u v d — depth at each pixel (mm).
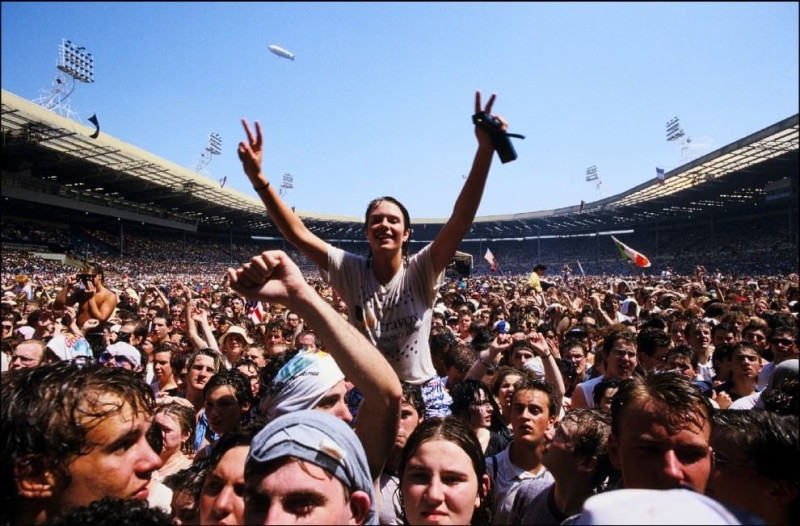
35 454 1723
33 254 45156
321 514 1547
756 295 14750
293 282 1704
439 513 2252
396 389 1828
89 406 1820
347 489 1657
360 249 87625
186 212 63406
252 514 1605
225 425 3725
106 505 1532
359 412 1967
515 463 3404
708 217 66438
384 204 3066
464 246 91000
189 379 4836
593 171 73000
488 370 5023
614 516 1204
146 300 14742
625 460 2174
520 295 17359
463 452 2389
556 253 82375
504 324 7961
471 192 2693
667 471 2035
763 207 58531
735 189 51781
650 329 5508
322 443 1626
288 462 1588
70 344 5516
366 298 3039
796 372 3359
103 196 51875
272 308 13781
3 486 1711
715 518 1186
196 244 71812
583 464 2715
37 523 1753
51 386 1828
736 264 54438
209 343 6613
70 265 46594
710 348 6980
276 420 1756
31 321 8164
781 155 40031
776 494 2057
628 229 76812
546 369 4770
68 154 40062
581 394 4812
